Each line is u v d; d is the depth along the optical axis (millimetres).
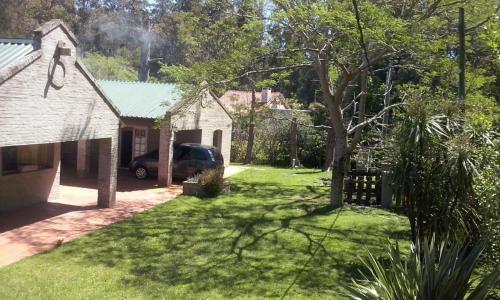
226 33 18859
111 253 10852
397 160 10109
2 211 14094
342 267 10461
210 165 20859
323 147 29719
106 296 8383
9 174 14242
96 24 46625
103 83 24516
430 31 15586
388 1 14945
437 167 9641
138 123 20875
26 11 38469
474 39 16359
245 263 10555
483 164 9484
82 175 21250
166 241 11984
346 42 14719
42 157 15820
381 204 17016
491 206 8883
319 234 13133
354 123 25469
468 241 9289
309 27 14930
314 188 20844
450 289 5887
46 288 8594
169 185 20000
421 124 9719
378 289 6098
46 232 12289
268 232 13180
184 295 8602
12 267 9602
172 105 19969
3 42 12633
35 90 11586
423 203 9703
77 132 13320
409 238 12945
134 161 21547
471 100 13836
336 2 13750
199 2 19656
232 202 17266
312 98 40000
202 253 11164
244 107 22734
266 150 30562
